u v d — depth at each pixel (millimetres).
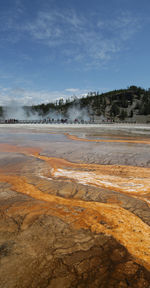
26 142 11914
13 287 1499
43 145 10594
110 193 3707
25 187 4020
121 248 2000
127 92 162000
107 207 3072
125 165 6141
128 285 1536
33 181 4434
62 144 11055
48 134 18703
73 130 25875
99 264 1754
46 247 1987
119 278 1600
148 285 1537
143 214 2836
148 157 7344
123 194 3672
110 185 4258
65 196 3543
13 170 5410
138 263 1780
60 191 3801
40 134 18625
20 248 1971
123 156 7535
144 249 2002
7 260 1794
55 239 2135
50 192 3742
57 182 4391
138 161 6680
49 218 2641
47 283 1545
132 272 1666
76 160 6844
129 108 142625
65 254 1882
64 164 6238
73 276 1616
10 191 3762
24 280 1570
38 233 2254
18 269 1687
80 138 14805
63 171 5395
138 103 142250
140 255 1898
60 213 2816
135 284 1546
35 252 1907
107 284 1541
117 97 160750
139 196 3609
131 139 14109
